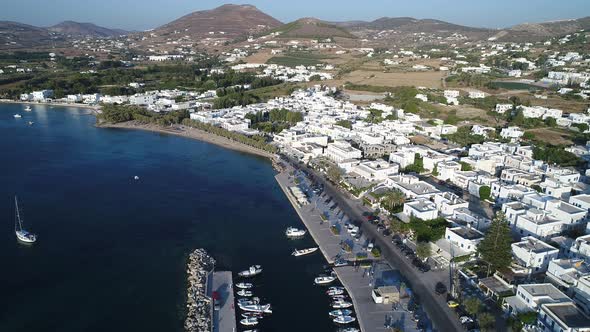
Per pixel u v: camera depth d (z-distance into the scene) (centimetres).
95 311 16638
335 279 18688
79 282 18500
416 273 18812
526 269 17762
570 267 16975
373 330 15288
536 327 14488
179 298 17525
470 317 15725
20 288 17988
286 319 16288
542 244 18862
